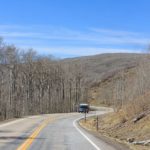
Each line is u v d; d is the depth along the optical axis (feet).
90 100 554.05
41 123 168.14
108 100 526.98
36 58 357.41
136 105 153.89
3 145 72.33
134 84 273.33
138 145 85.76
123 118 155.33
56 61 406.62
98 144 78.28
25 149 65.77
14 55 298.56
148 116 130.82
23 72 331.77
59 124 166.81
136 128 127.65
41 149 66.90
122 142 90.53
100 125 174.40
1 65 278.67
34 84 349.61
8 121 177.06
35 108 342.44
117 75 609.42
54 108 379.96
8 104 270.87
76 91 432.25
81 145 75.41
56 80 396.57
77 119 221.25
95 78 643.86
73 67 465.88
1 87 274.77
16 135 98.78
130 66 600.80
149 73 248.52
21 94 317.83
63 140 86.74
